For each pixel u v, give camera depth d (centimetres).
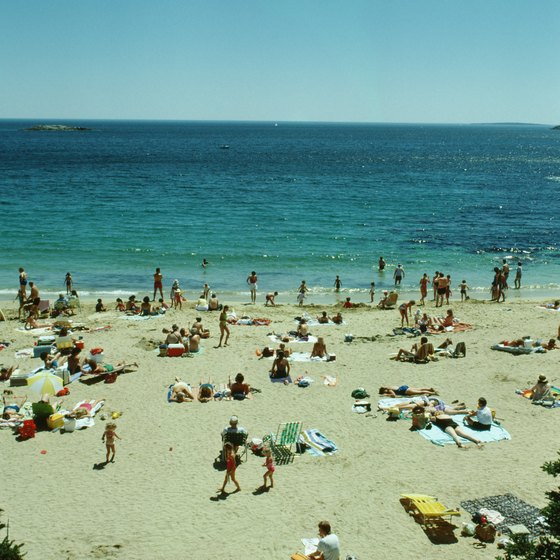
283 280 3706
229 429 1452
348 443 1560
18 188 7556
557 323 2655
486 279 3812
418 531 1198
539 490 1327
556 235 5181
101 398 1830
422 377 1997
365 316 2823
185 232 5022
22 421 1650
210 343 2338
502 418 1691
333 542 1073
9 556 941
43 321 2642
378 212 6272
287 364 1997
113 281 3619
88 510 1272
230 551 1143
